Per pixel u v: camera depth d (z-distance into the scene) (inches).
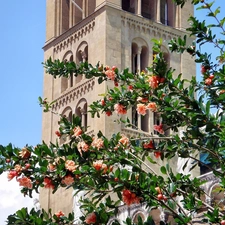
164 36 3080.7
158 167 2731.3
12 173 805.9
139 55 2989.7
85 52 3046.3
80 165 824.9
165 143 926.4
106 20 2913.4
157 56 891.4
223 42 978.1
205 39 983.0
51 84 3184.1
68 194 2945.4
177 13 3157.0
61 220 826.2
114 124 2790.4
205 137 878.4
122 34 2950.3
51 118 3159.5
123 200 786.8
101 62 2891.2
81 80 3014.3
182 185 899.4
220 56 972.6
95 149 841.5
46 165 799.7
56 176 804.0
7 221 779.4
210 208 838.5
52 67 1082.7
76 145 839.1
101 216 792.9
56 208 2987.2
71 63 1074.7
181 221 804.0
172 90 885.2
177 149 909.2
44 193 3038.9
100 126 2790.4
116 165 862.5
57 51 3218.5
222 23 983.6
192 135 876.0
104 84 2839.6
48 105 1105.4
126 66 2928.2
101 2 2947.8
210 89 912.9
